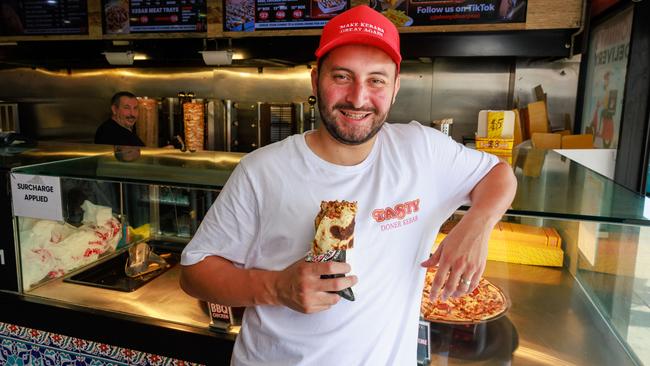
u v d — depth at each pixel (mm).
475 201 1023
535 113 2836
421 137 1035
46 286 1704
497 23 2623
